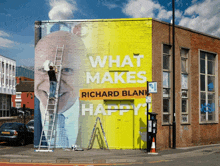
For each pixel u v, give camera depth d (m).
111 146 13.84
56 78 14.25
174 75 14.28
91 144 13.84
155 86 12.51
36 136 14.17
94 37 14.24
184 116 15.79
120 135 13.91
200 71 16.97
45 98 14.28
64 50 14.31
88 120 14.02
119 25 14.17
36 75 14.44
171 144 14.71
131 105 14.02
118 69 14.05
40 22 14.50
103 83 14.10
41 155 11.65
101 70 14.15
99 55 14.17
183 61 16.12
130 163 10.14
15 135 15.37
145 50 14.04
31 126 20.05
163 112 14.75
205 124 16.78
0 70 46.47
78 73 14.21
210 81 17.58
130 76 14.04
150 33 14.06
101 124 13.82
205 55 17.41
